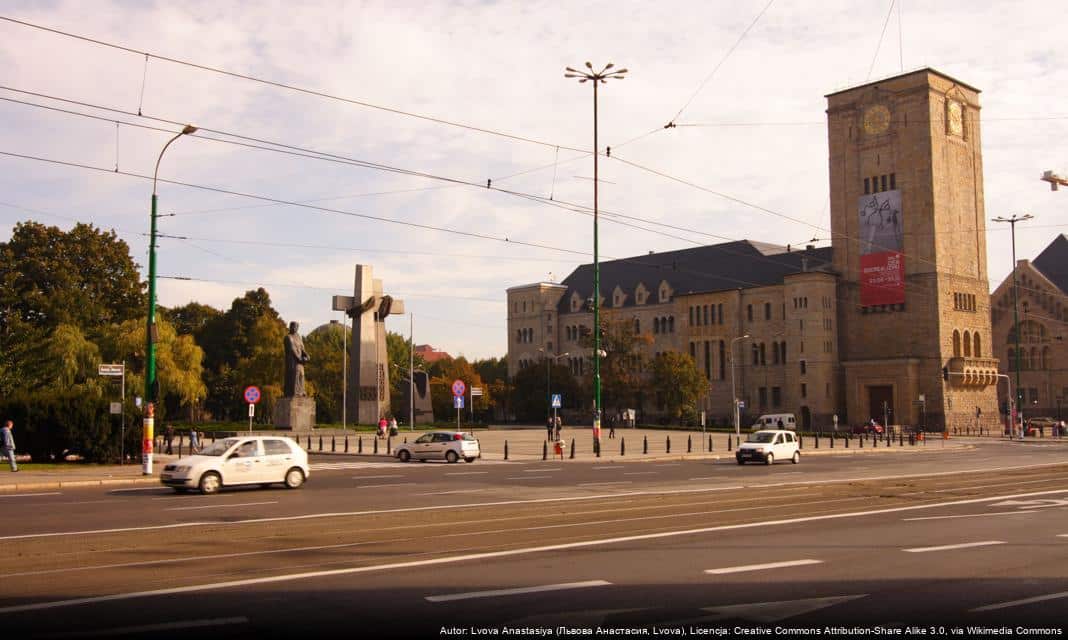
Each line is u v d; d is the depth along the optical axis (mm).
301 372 65812
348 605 10125
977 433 93562
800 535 15797
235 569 12328
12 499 23156
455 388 48031
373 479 30500
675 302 117938
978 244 99188
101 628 9086
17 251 70062
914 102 95250
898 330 95938
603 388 102375
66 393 37750
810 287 99750
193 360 71062
